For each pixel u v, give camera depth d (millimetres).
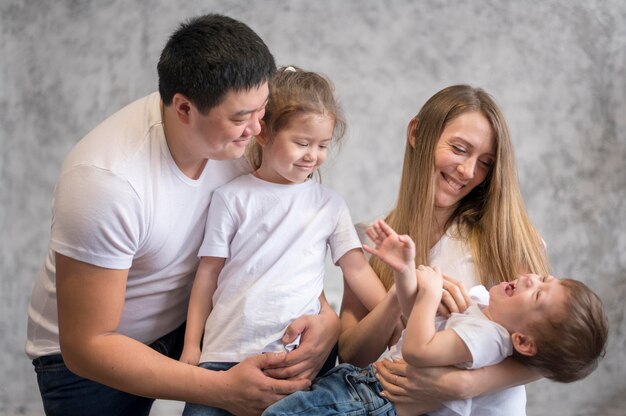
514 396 1837
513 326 1768
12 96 3801
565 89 3814
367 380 1809
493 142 1972
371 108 3814
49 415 2053
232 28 1634
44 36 3797
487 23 3812
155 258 1856
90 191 1669
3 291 3771
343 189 3797
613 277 3803
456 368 1733
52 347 1991
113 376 1747
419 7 3824
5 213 3791
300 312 1843
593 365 1764
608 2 3803
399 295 1793
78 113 3779
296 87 1829
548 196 3812
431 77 3811
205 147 1688
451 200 2018
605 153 3816
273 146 1852
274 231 1872
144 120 1785
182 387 1740
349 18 3816
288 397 1739
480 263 1996
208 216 1900
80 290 1715
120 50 3779
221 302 1854
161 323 1995
